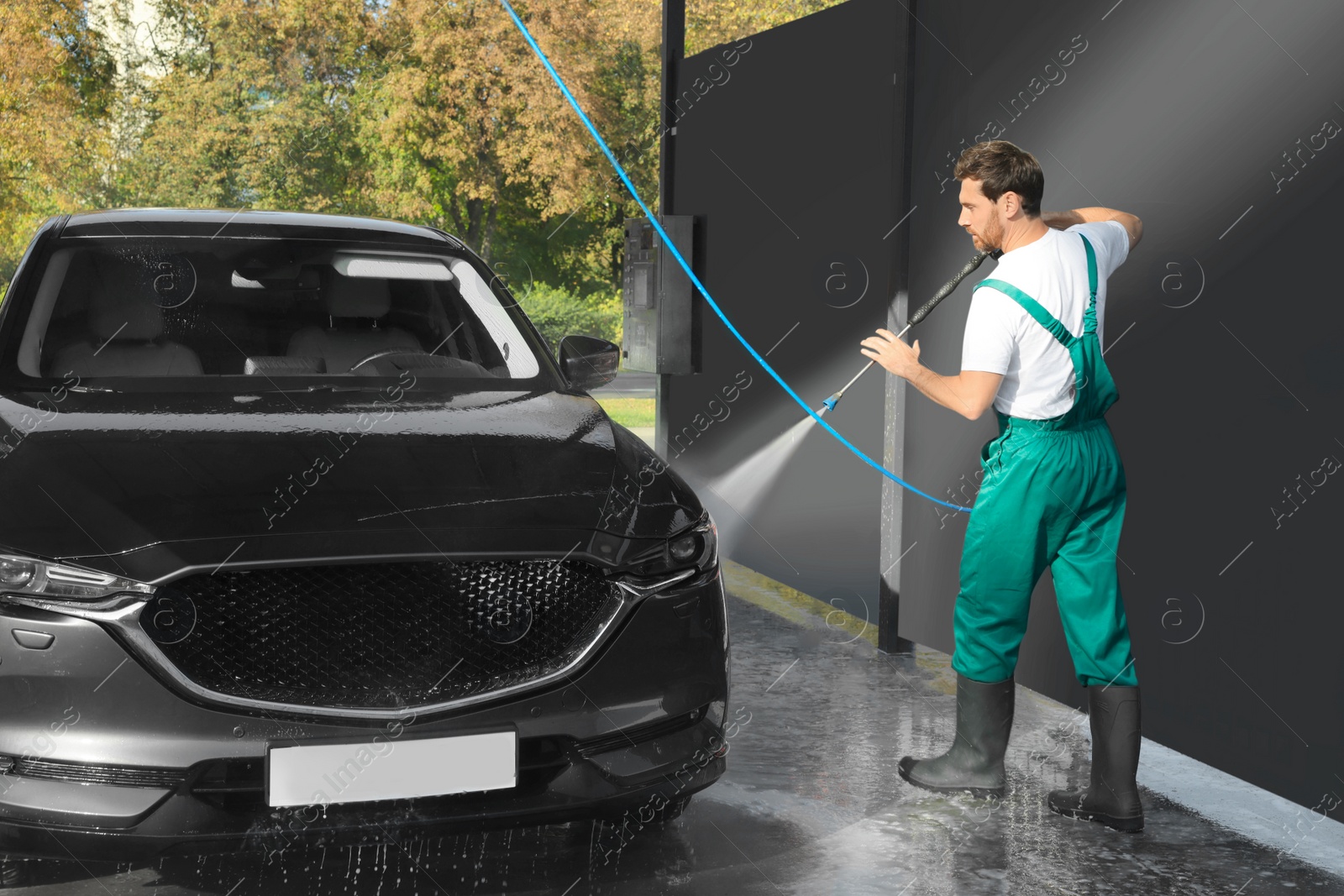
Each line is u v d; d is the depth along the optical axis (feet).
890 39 16.42
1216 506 11.13
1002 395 10.43
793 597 19.52
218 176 103.40
